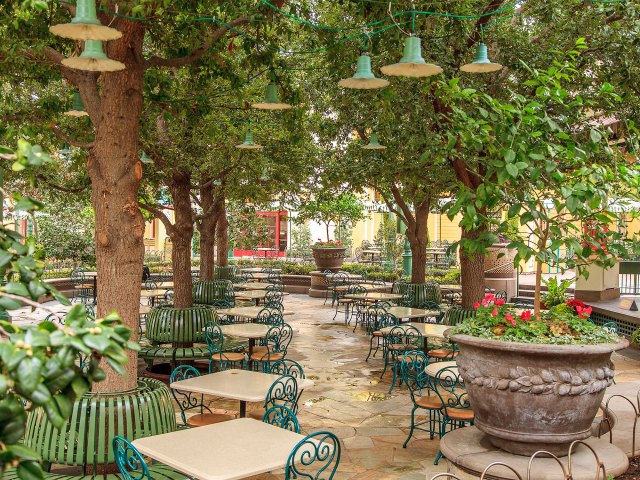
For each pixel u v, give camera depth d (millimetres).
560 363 4070
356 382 8891
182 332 8688
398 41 5551
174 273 9156
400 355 9219
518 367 4121
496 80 7902
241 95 8188
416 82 7504
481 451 4367
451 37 7777
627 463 4180
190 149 8930
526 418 4137
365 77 4863
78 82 4945
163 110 7316
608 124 8531
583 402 4117
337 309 16641
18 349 1577
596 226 4820
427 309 12172
